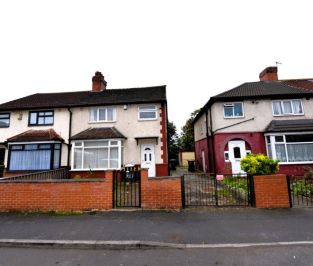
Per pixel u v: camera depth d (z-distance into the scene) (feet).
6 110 53.47
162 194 24.17
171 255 14.29
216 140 51.21
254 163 25.43
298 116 50.93
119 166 46.65
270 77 64.13
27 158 48.37
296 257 13.64
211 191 33.76
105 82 66.33
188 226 18.88
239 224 19.17
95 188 24.21
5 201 24.17
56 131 51.85
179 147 134.21
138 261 13.56
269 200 23.76
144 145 50.06
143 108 52.19
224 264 13.00
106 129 50.37
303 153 47.32
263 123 51.01
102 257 14.20
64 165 50.06
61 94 62.59
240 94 52.44
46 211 23.71
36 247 15.93
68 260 13.83
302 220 19.84
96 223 19.81
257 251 14.53
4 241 16.33
